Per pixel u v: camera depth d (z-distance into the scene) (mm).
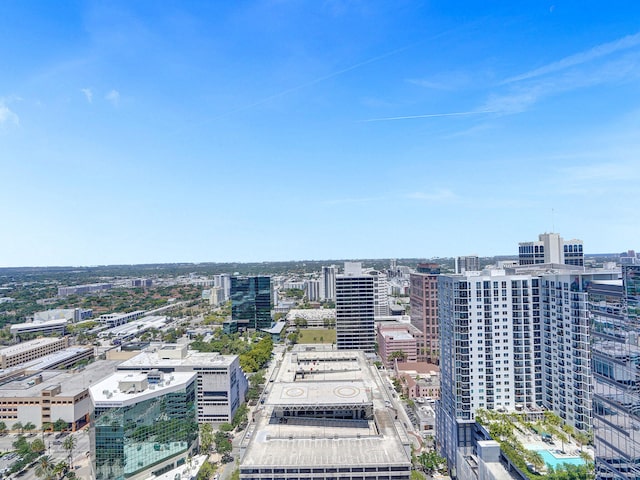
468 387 176875
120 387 187125
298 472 130375
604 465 100438
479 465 152875
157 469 186500
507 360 178875
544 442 154250
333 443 143750
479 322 177250
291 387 175000
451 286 183250
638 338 89000
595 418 103875
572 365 162125
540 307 180250
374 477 130375
